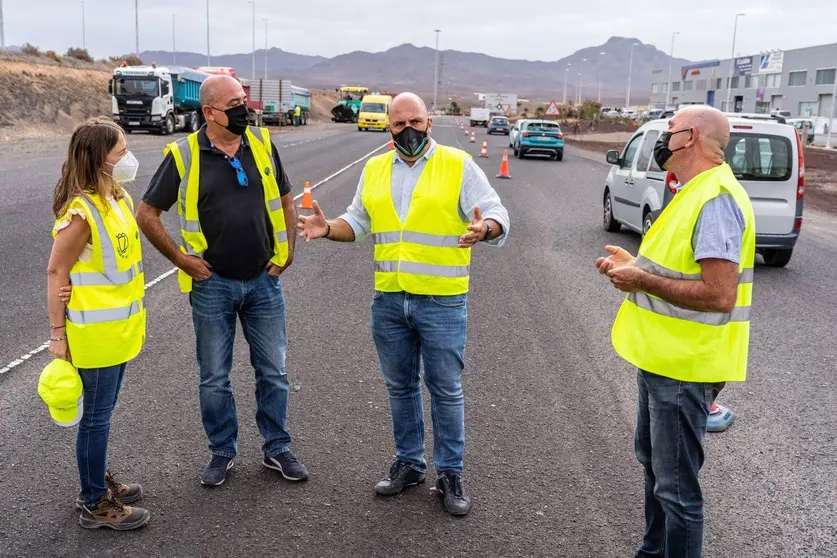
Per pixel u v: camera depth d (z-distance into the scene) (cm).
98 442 352
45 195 1431
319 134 4703
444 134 5141
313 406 505
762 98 8706
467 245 355
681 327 298
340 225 410
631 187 1114
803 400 540
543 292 834
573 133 5981
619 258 323
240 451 443
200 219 392
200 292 400
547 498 395
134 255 363
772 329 718
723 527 371
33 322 662
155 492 391
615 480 416
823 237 1304
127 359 358
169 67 4038
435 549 346
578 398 531
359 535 357
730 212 285
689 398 302
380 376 562
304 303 758
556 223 1335
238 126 383
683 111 303
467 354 620
